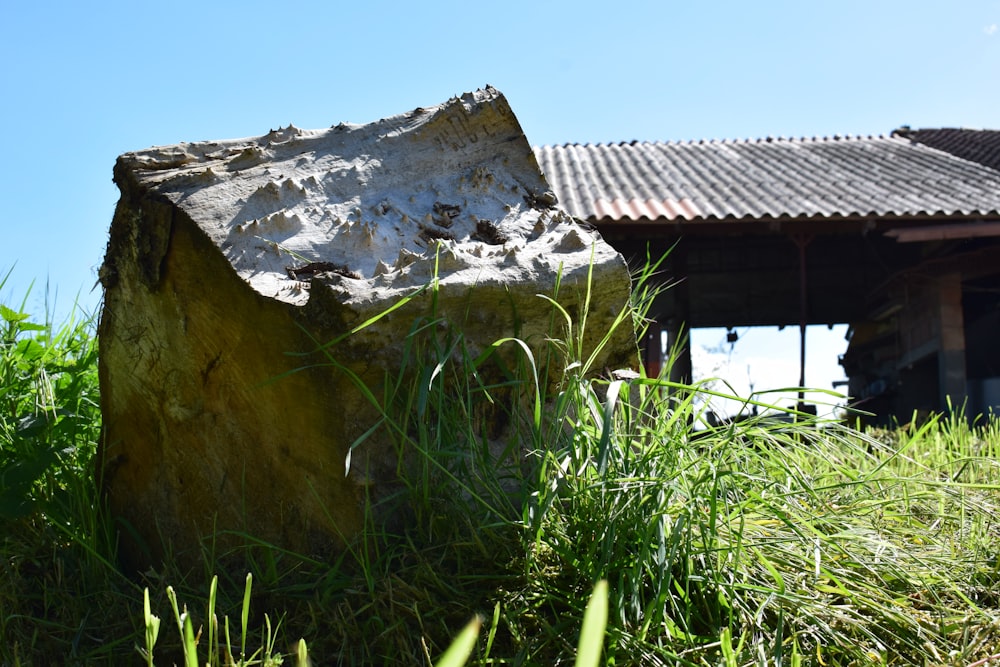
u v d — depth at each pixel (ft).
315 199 7.91
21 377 10.92
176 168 8.06
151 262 7.55
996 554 7.72
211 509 7.79
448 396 6.79
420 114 9.20
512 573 6.27
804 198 37.29
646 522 6.20
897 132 57.62
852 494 8.34
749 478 6.94
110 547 8.35
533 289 6.84
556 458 6.47
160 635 6.45
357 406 6.59
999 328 42.88
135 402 8.38
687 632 5.81
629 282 7.39
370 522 6.63
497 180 8.87
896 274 38.78
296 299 6.57
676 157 47.93
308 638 6.15
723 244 46.57
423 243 7.73
